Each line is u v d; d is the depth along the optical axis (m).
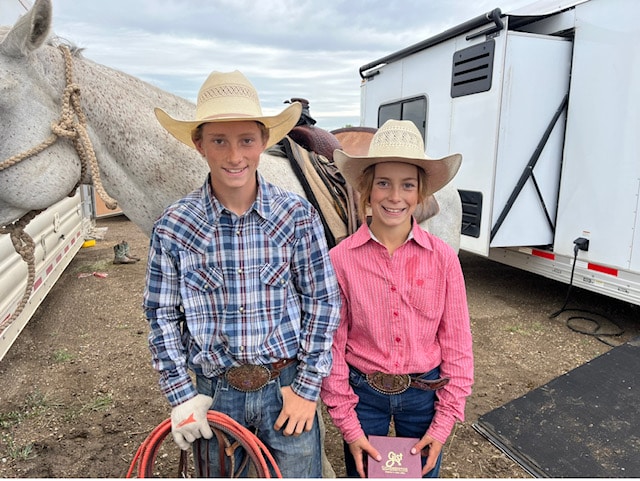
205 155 1.30
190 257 1.29
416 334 1.51
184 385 1.30
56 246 4.44
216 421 1.31
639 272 3.37
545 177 4.07
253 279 1.31
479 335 3.84
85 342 3.76
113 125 1.65
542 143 3.96
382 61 5.59
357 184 1.68
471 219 4.23
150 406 2.83
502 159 3.93
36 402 2.84
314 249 1.38
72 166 1.57
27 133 1.46
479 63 4.02
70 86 1.51
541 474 2.19
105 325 4.12
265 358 1.33
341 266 1.54
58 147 1.53
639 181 3.30
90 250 7.10
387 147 1.45
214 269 1.29
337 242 1.90
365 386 1.56
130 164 1.70
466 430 2.58
